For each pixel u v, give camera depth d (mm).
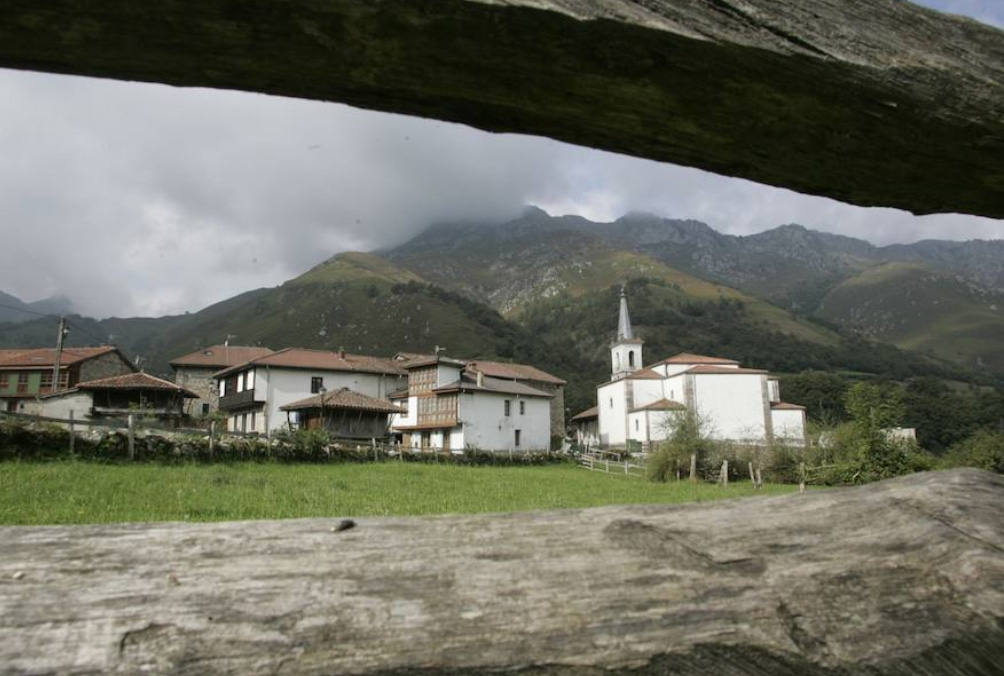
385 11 1120
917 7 1449
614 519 1480
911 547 1420
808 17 1324
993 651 1280
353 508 14836
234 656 1094
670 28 1208
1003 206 1830
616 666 1183
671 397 57219
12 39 1154
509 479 28156
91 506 12125
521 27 1171
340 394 42875
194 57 1230
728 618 1261
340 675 1099
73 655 1060
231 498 14703
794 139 1529
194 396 46312
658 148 1577
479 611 1212
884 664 1248
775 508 1546
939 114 1448
